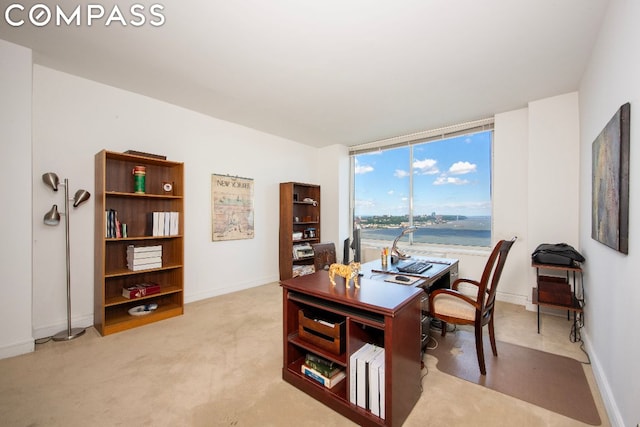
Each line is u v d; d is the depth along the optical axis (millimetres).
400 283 1922
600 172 1805
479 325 1912
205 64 2391
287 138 4754
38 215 2418
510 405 1606
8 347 2092
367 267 2484
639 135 1205
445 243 4215
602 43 1836
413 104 3252
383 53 2211
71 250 2580
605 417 1509
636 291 1216
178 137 3352
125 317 2719
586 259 2396
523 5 1688
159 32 1964
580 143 2771
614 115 1478
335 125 4051
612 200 1511
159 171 3109
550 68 2426
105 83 2762
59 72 2521
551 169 3016
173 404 1614
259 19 1820
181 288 3021
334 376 1692
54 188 2420
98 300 2576
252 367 2002
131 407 1585
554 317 2963
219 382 1825
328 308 1619
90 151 2693
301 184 4629
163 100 3176
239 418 1511
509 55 2230
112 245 2771
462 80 2656
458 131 3982
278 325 2740
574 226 2895
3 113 2082
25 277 2168
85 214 2658
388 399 1366
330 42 2068
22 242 2158
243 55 2250
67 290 2461
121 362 2051
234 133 3973
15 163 2127
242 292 3887
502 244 1849
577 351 2236
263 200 4379
